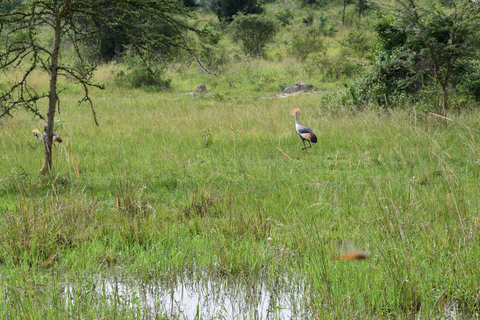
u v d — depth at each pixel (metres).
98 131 22.88
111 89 40.75
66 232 9.94
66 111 29.38
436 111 21.09
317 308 7.16
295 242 9.67
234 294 8.08
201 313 7.48
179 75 46.31
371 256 8.35
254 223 10.48
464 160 15.36
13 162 16.62
